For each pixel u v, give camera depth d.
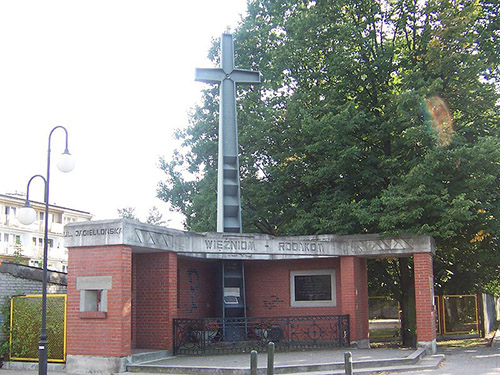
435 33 22.58
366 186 24.06
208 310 20.91
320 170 23.44
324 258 21.34
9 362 16.84
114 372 14.99
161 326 17.22
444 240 23.58
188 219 31.45
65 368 15.80
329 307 21.00
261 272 22.12
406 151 23.27
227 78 22.70
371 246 19.97
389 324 28.27
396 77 25.22
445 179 20.59
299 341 19.72
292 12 29.02
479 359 17.92
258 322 20.55
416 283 19.25
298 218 25.34
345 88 25.19
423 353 17.80
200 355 17.16
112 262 15.56
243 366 14.55
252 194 27.48
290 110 25.58
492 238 23.23
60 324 16.41
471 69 22.16
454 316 28.45
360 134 24.44
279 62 27.22
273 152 27.02
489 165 19.77
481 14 23.67
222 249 18.55
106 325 15.38
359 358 16.02
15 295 17.59
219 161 22.05
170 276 17.41
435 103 21.52
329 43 26.06
